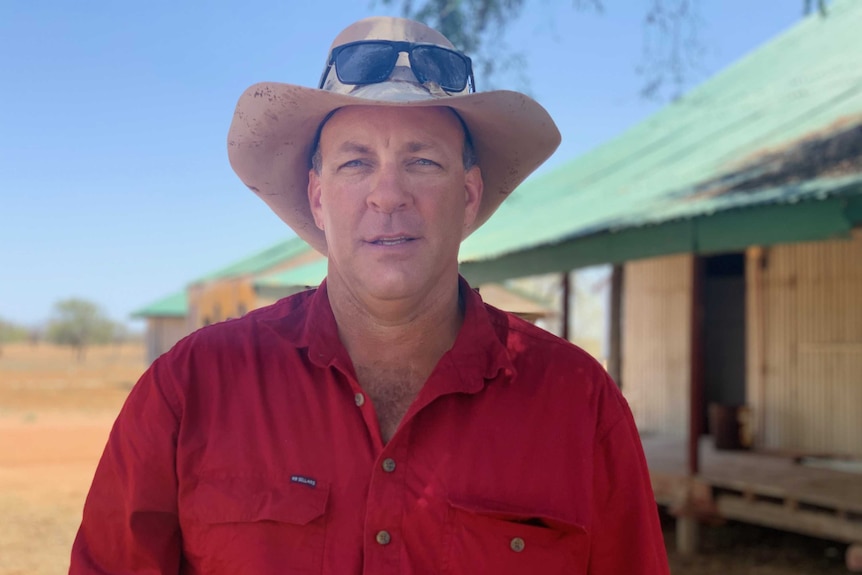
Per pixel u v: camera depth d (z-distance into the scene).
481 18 6.77
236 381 1.67
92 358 63.78
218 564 1.56
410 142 1.65
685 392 10.96
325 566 1.53
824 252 9.31
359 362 1.73
